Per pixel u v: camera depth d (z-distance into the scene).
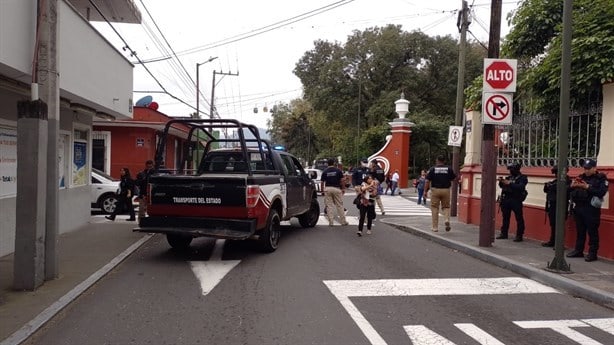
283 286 7.22
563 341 5.16
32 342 5.06
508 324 5.68
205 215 9.08
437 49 45.22
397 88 45.41
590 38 9.41
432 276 8.01
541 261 8.73
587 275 7.66
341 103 46.44
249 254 9.68
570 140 10.41
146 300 6.51
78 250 9.68
